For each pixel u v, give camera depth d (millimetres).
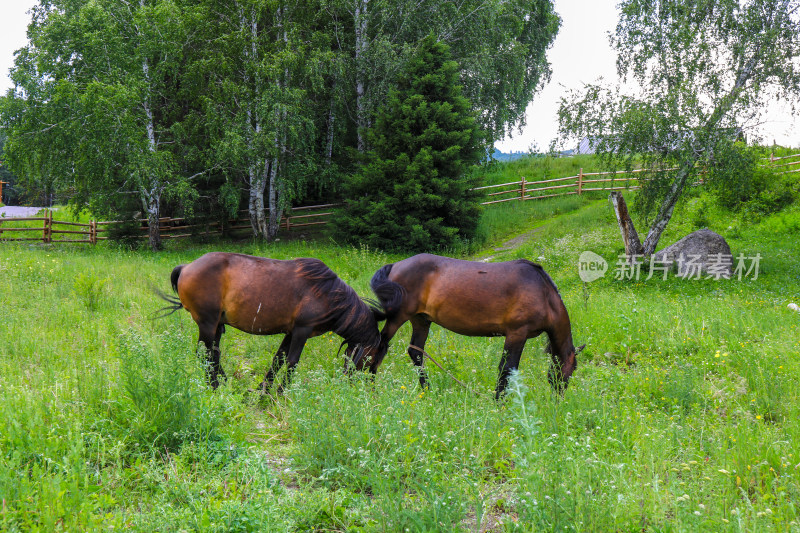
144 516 3242
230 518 3246
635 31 16844
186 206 22141
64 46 21734
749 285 14617
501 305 6430
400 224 21406
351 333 6461
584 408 5648
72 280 11859
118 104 20438
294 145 23797
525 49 28016
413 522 3229
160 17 21859
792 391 6375
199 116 23906
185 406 4500
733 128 15344
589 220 23031
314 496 3707
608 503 3320
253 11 23391
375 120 23688
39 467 3686
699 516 3203
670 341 8867
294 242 23438
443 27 24953
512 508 3762
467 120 21797
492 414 5195
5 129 22094
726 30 15523
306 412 4746
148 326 8406
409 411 4703
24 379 5551
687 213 21641
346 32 27516
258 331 6375
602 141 16594
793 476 4027
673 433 4793
